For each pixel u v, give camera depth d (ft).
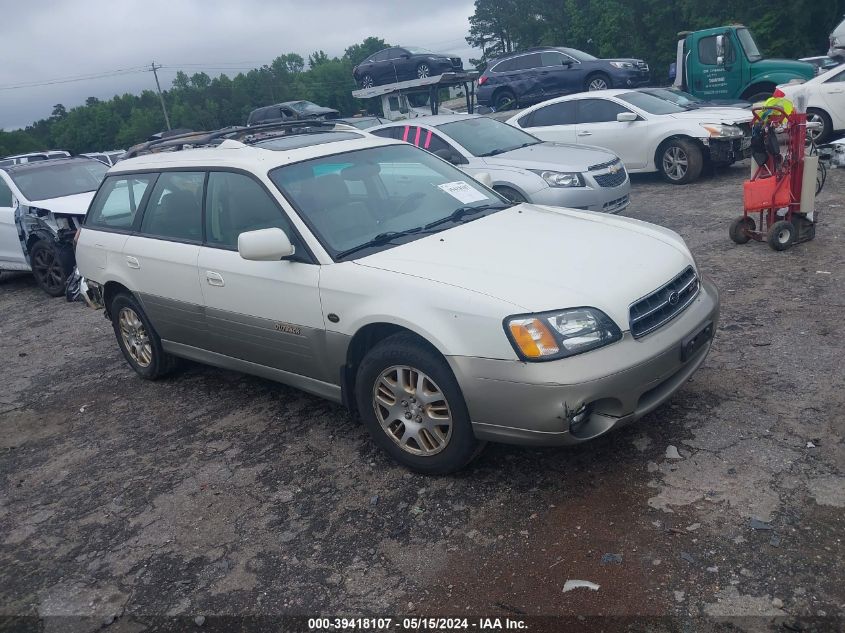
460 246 12.87
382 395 12.62
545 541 10.43
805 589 8.86
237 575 10.78
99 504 13.38
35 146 390.21
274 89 361.71
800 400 13.17
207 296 15.37
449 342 11.11
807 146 27.91
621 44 108.37
